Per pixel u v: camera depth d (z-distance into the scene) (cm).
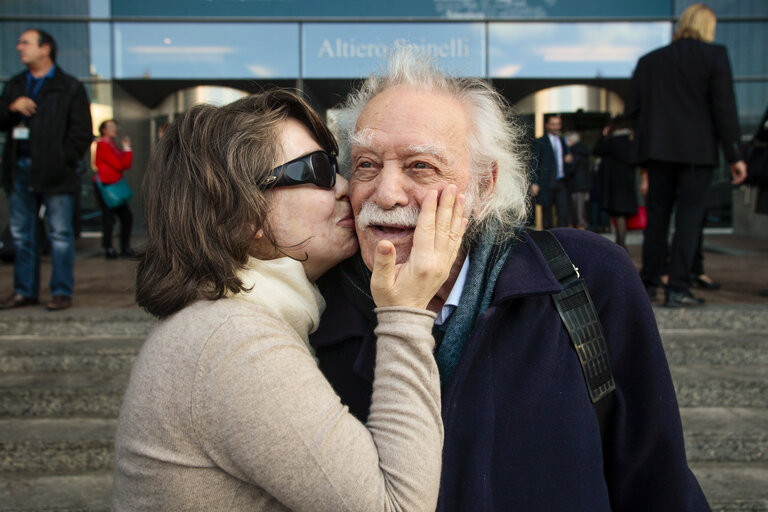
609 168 598
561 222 636
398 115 102
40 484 242
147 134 949
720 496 221
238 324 89
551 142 610
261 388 84
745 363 318
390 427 87
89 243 905
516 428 101
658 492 112
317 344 114
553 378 103
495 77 891
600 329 108
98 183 727
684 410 279
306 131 108
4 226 860
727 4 905
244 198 97
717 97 357
